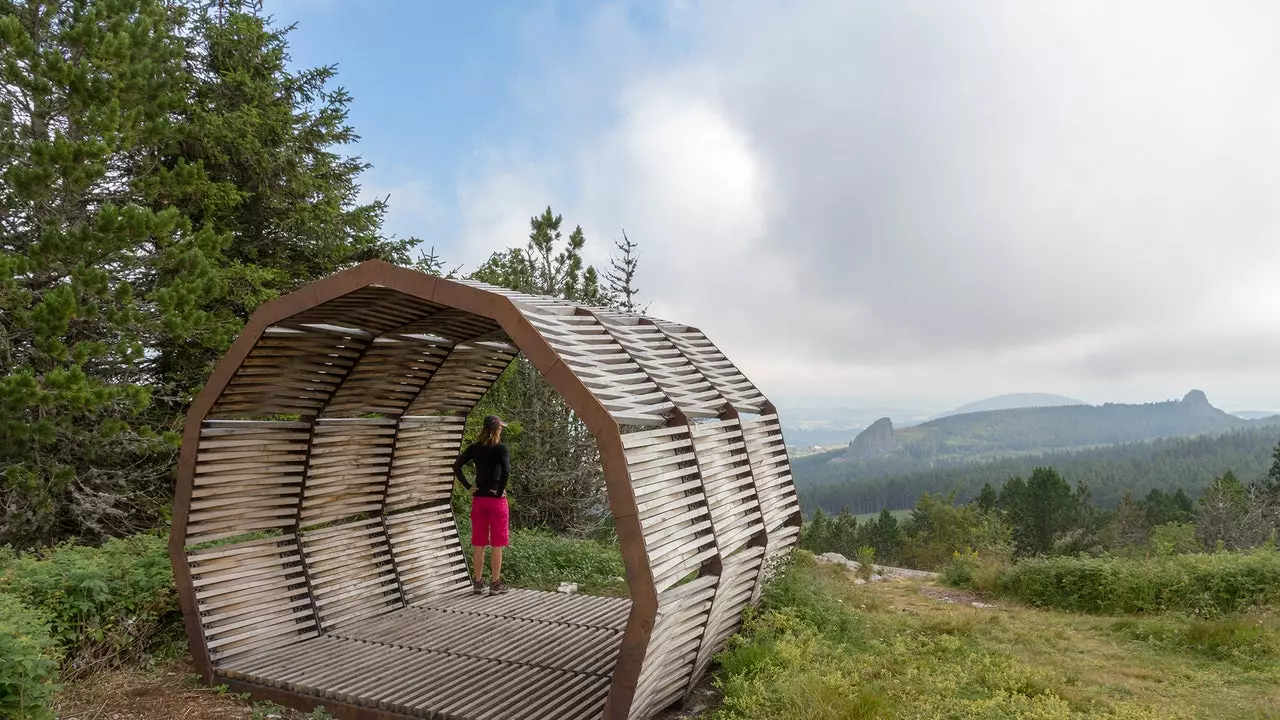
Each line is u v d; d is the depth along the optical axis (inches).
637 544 148.1
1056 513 2084.2
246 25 415.8
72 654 190.4
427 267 491.2
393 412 277.4
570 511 597.0
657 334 261.6
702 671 213.8
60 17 312.5
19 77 271.4
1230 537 1840.6
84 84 282.7
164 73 326.0
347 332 229.8
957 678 221.8
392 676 193.5
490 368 300.0
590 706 171.6
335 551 251.1
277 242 434.9
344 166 481.1
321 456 247.0
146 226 276.7
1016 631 299.6
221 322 344.2
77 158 269.7
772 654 208.4
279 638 222.4
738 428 230.7
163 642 217.9
